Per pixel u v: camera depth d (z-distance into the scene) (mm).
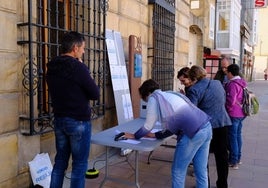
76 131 2936
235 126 4789
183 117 2969
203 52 14328
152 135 3400
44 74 4078
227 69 4844
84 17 4848
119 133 3473
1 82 3258
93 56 4992
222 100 3729
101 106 5152
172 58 8594
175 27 9055
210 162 5164
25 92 3594
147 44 7168
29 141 3646
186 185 4160
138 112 6125
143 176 4453
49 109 3891
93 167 4520
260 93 20562
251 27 34375
